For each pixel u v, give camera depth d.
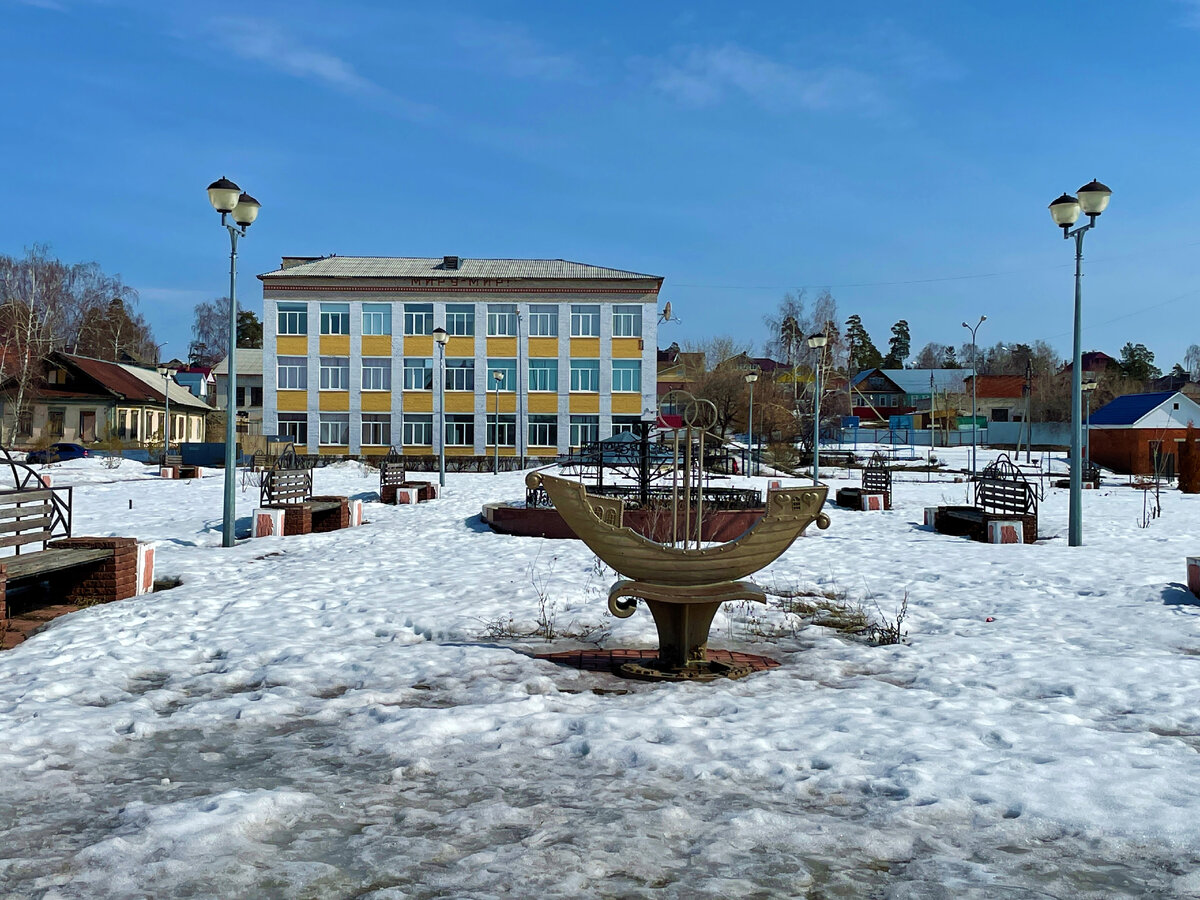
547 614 10.01
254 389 81.38
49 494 10.89
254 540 16.86
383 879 3.92
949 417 81.31
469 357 53.69
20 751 5.55
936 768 5.18
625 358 53.44
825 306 78.25
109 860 4.05
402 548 16.09
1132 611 10.16
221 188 15.57
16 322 61.72
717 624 9.72
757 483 34.84
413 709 6.41
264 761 5.45
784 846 4.27
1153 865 4.07
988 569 13.31
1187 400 51.50
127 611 10.14
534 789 5.00
